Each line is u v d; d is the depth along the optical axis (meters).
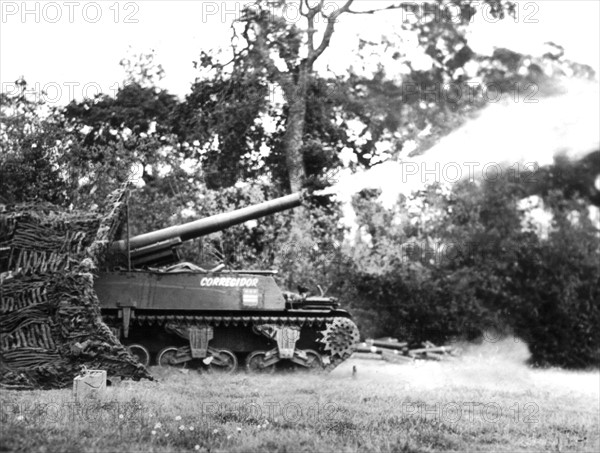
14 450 11.61
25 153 34.56
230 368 24.91
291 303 25.64
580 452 13.45
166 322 24.59
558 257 40.66
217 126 45.69
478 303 40.19
